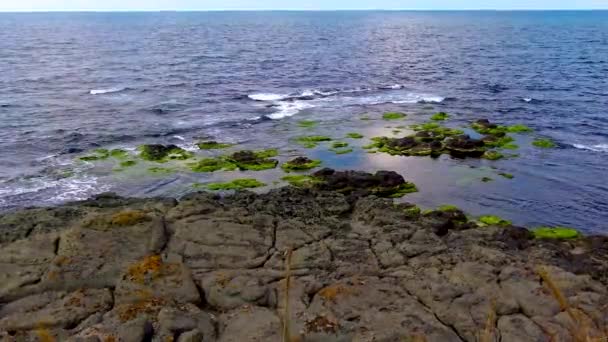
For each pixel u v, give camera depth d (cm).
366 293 1642
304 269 1825
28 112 4969
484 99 5769
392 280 1744
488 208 2972
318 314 1544
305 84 6812
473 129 4462
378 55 10275
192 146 4041
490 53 10631
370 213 2441
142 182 3309
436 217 2558
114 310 1535
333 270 1827
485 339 711
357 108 5331
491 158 3744
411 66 8556
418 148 3903
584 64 8806
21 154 3772
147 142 4112
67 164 3591
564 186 3278
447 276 1764
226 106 5394
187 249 1927
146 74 7462
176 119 4825
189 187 3244
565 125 4650
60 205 2689
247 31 19112
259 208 2494
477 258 1895
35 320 1515
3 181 3275
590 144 4091
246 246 1962
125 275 1703
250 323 1516
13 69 7775
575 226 2764
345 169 3588
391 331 1459
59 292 1661
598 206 3005
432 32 18588
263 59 9506
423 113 5103
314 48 11806
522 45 12650
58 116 4838
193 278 1739
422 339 1334
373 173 3481
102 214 2109
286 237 2053
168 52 10581
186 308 1562
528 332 1488
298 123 4722
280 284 1717
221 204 2448
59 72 7525
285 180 3325
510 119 4862
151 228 2011
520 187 3259
